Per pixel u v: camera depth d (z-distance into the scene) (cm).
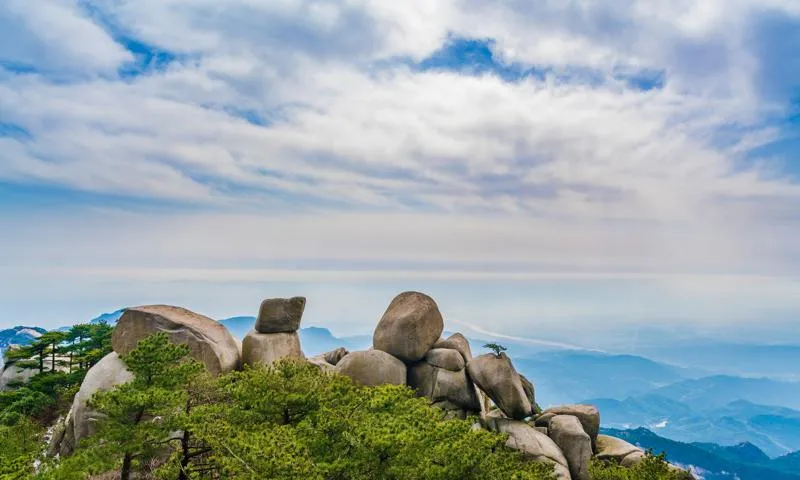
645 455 2389
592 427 3303
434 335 3575
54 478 1680
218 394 2273
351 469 1689
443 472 1612
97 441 1966
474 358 3466
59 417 3669
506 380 3219
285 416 2092
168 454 2405
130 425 1945
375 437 1677
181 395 2005
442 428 1861
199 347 2991
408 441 1705
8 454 2588
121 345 2998
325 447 1852
